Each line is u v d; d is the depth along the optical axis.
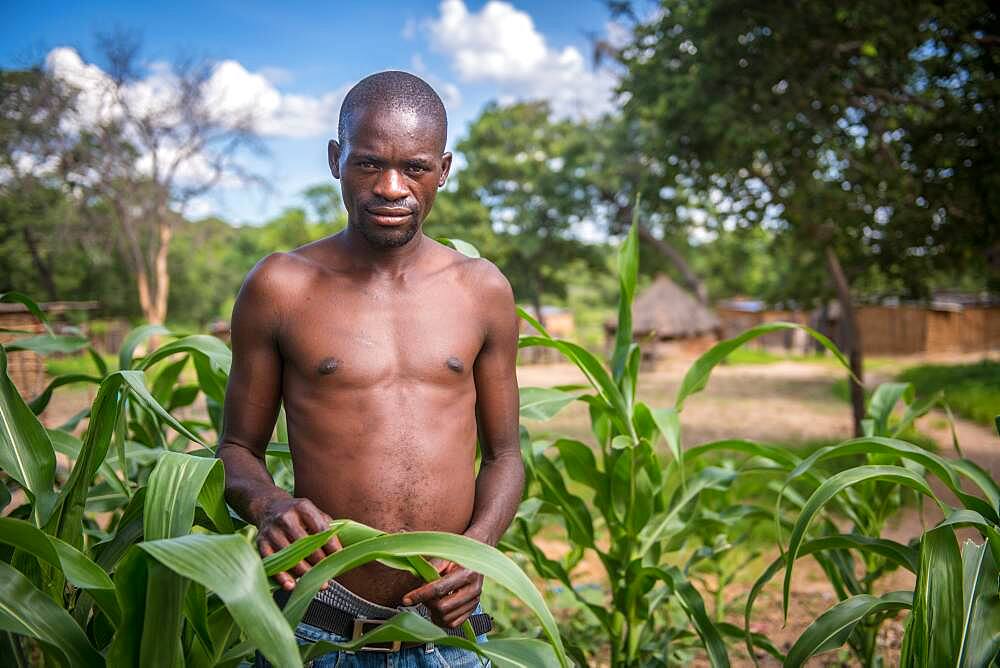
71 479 1.48
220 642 1.27
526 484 2.58
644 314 26.14
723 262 40.84
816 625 1.67
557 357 31.50
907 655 1.59
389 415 1.43
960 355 31.31
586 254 34.88
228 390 1.50
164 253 30.11
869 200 8.96
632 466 2.27
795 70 8.52
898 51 7.99
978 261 9.67
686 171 10.52
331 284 1.46
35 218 27.92
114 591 1.22
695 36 9.20
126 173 27.91
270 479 1.44
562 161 31.50
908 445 1.77
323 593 1.47
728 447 2.40
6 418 1.52
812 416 14.11
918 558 1.81
